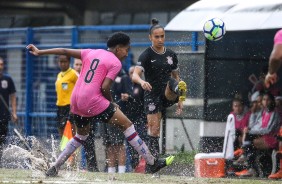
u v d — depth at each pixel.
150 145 28.69
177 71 29.14
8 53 48.97
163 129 36.91
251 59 36.31
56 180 23.62
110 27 44.34
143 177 25.88
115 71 24.39
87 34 45.00
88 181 23.52
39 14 70.69
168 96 28.61
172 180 24.92
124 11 67.12
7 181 22.47
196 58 36.44
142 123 34.59
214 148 35.62
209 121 35.62
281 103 34.00
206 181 25.03
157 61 28.56
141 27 43.28
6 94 40.75
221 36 28.28
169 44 39.41
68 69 36.22
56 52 24.67
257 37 36.28
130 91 34.88
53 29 46.09
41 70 47.25
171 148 36.97
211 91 35.75
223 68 35.94
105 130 34.41
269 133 33.50
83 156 34.88
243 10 32.28
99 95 24.39
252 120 34.56
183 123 37.00
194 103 36.69
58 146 36.31
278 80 36.41
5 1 70.25
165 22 63.34
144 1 65.00
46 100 46.91
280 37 20.84
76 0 69.62
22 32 47.53
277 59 20.75
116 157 34.44
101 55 24.58
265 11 31.55
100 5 68.88
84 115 24.56
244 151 34.12
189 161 35.72
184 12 34.56
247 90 36.22
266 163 33.91
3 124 40.53
